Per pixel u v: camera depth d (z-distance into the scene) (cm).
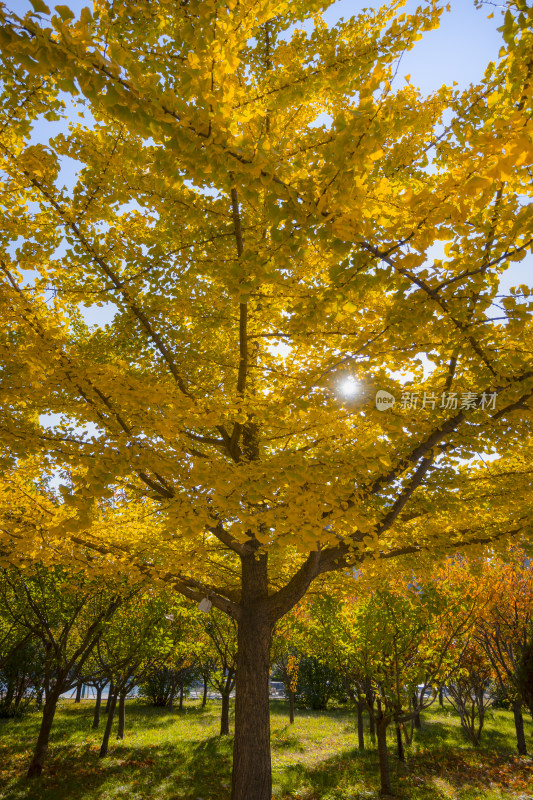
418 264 227
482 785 796
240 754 476
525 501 492
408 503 508
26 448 312
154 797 731
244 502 330
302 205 196
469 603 830
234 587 623
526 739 1230
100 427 373
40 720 1430
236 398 392
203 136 179
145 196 354
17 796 706
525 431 408
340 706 2112
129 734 1258
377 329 342
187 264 418
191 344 509
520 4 185
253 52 371
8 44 157
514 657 1073
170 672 1816
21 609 902
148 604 964
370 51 309
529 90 192
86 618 989
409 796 745
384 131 203
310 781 825
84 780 799
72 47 160
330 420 378
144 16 265
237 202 377
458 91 300
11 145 319
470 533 513
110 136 335
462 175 209
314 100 390
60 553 460
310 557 498
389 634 797
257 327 511
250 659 505
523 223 222
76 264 391
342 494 329
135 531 540
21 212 338
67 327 433
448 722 1506
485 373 343
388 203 227
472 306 271
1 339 387
